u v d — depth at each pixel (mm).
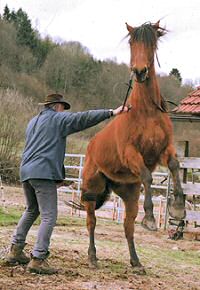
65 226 12586
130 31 6461
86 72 51312
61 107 6586
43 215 6145
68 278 5898
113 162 6699
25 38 60469
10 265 6398
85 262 7164
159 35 6578
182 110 12141
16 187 24203
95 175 7254
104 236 10812
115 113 6301
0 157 26172
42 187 6129
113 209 15938
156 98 6242
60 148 6258
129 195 7148
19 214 13297
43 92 53062
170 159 6230
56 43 60594
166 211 12812
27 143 6387
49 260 7023
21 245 6445
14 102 27906
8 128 26578
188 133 26156
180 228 11641
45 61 57562
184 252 9523
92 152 7203
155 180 20562
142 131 6184
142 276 6578
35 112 28500
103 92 45719
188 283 6355
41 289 5199
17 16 63094
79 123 6242
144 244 10180
